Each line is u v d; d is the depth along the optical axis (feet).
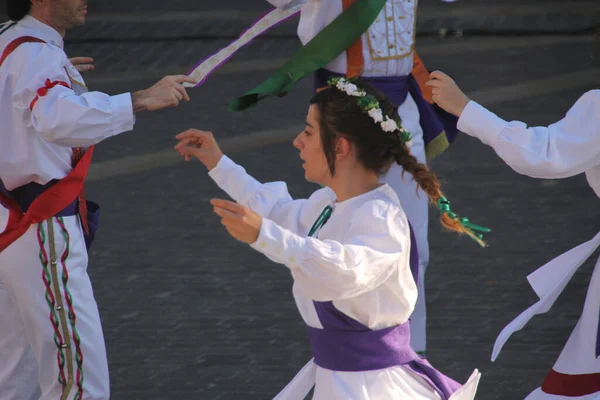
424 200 46.96
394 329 30.78
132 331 53.93
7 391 37.40
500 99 100.58
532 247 65.05
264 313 56.29
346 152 31.09
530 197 74.79
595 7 139.85
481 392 46.29
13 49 34.47
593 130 32.37
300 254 27.61
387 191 31.27
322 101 31.32
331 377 30.73
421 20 138.31
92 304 36.58
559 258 36.29
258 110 100.32
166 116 99.04
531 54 119.75
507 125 33.01
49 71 34.12
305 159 32.01
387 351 30.58
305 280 28.07
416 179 30.96
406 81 46.83
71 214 35.91
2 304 36.60
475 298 57.47
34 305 35.40
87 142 34.19
